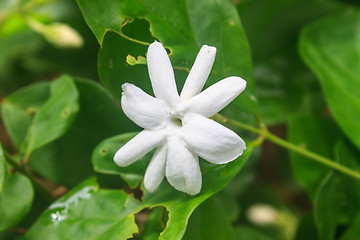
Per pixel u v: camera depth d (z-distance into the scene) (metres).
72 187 0.26
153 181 0.21
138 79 0.23
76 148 0.26
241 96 0.25
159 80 0.22
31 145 0.25
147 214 0.25
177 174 0.21
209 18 0.24
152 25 0.23
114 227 0.22
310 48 0.29
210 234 0.23
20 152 0.25
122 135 0.24
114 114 0.26
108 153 0.23
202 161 0.23
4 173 0.22
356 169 0.26
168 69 0.22
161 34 0.23
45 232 0.23
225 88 0.21
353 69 0.28
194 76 0.22
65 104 0.25
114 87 0.23
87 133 0.26
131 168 0.23
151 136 0.21
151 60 0.22
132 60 0.22
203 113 0.21
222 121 0.23
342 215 0.26
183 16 0.24
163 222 0.22
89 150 0.26
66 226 0.23
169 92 0.21
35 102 0.27
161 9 0.24
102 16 0.22
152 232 0.22
